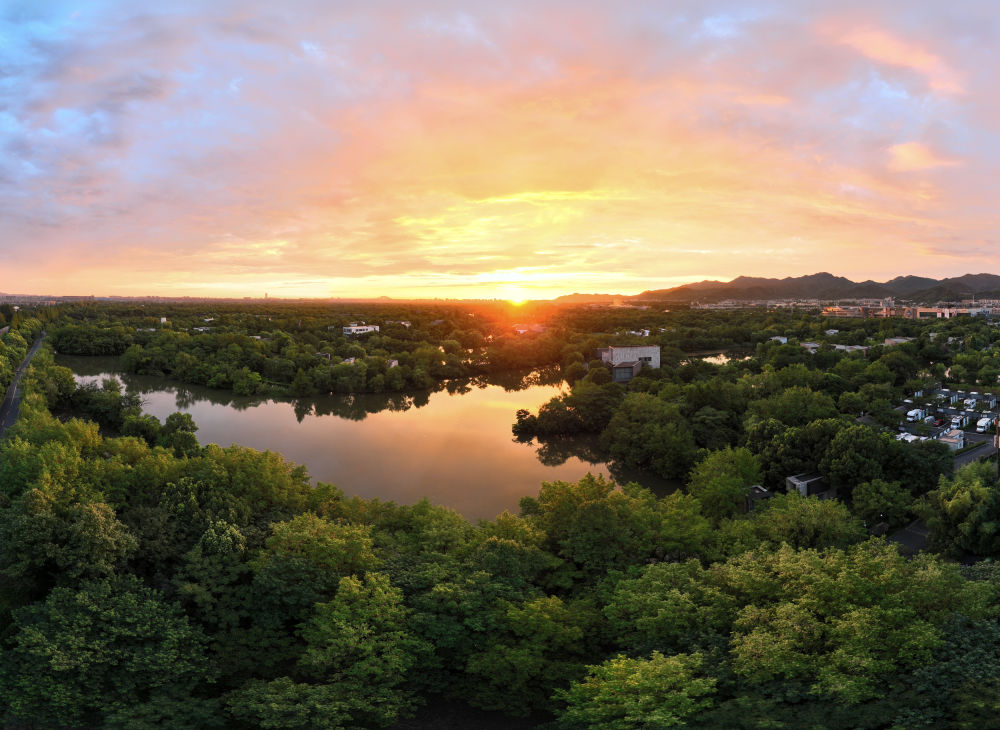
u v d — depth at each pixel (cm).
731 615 4547
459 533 5969
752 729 3459
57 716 4038
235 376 19200
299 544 5206
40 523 4881
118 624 4403
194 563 5050
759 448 10100
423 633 4678
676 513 6322
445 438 13725
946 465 9056
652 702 3631
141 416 12575
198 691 4562
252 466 6769
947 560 6606
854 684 3609
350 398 18750
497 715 4738
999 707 3183
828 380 15462
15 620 4478
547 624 4541
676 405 12481
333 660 4344
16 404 14500
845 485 8894
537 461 11975
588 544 5775
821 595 4431
